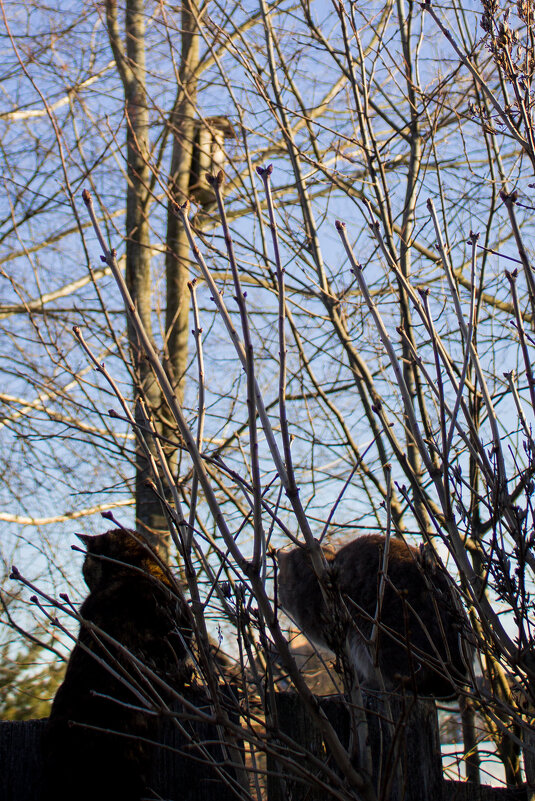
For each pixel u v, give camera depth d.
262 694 2.94
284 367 2.68
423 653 3.29
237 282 2.56
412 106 6.13
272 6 7.14
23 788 3.33
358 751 2.82
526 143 3.70
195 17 6.28
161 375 2.73
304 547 2.77
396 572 5.16
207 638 2.74
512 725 4.07
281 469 2.76
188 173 8.41
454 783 3.71
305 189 6.99
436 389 3.38
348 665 2.87
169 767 3.47
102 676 3.67
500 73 4.45
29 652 7.13
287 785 3.20
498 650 3.07
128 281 8.84
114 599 4.10
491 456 3.38
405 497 3.19
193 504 2.73
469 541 4.89
